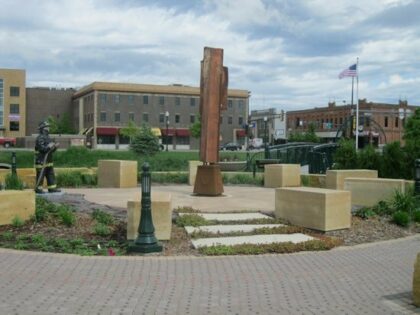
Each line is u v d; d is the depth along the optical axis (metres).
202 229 10.70
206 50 15.87
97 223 10.89
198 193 16.14
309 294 6.70
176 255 8.73
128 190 17.86
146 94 99.56
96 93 96.69
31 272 7.41
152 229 8.95
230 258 8.59
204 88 16.08
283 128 120.44
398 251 9.50
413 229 11.69
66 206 12.25
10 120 107.00
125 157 40.53
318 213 11.00
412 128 65.44
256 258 8.66
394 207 13.04
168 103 101.25
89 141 97.31
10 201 10.69
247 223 11.56
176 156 45.97
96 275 7.34
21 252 8.62
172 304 6.15
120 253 8.77
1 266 7.70
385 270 8.03
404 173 20.59
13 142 96.69
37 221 10.95
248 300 6.39
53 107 116.69
